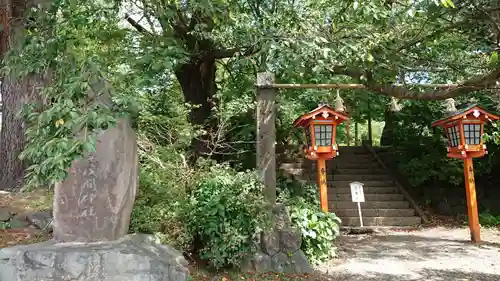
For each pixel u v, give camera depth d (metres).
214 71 8.46
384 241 7.08
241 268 4.86
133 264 3.12
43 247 3.24
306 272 4.91
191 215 4.81
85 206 3.41
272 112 5.68
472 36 4.41
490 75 3.61
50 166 2.18
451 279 4.78
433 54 5.24
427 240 7.12
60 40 2.97
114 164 3.46
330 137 6.09
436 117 9.98
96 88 2.82
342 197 9.60
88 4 3.81
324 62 4.48
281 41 4.32
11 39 3.59
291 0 5.00
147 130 5.47
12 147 6.21
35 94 5.46
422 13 3.94
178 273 3.38
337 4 4.71
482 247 6.47
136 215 4.31
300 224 5.30
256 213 5.00
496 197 9.33
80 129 2.39
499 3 3.86
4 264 3.12
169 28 4.30
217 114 6.89
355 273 5.01
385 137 12.12
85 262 3.04
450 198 9.54
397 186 10.08
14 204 5.23
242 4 5.45
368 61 4.39
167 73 5.69
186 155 6.14
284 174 9.79
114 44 3.71
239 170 7.19
